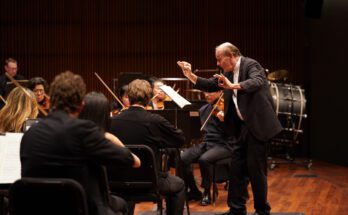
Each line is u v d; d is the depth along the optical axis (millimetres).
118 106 8789
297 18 12320
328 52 11172
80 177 3258
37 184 3145
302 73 12344
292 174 9945
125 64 12758
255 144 5668
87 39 12750
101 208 3365
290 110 10391
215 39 12602
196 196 7539
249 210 6820
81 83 3367
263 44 12445
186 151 7555
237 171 5871
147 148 4605
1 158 3836
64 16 12734
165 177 5023
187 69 5941
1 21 12656
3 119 4809
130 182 4746
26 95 4867
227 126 5953
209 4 12578
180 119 6359
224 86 5355
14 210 3289
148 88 4949
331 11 10977
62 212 3258
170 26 12680
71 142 3219
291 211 6738
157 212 6695
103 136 3287
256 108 5629
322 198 7633
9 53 12680
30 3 12672
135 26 12719
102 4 12719
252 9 12453
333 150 11156
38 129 3289
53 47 12734
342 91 10695
